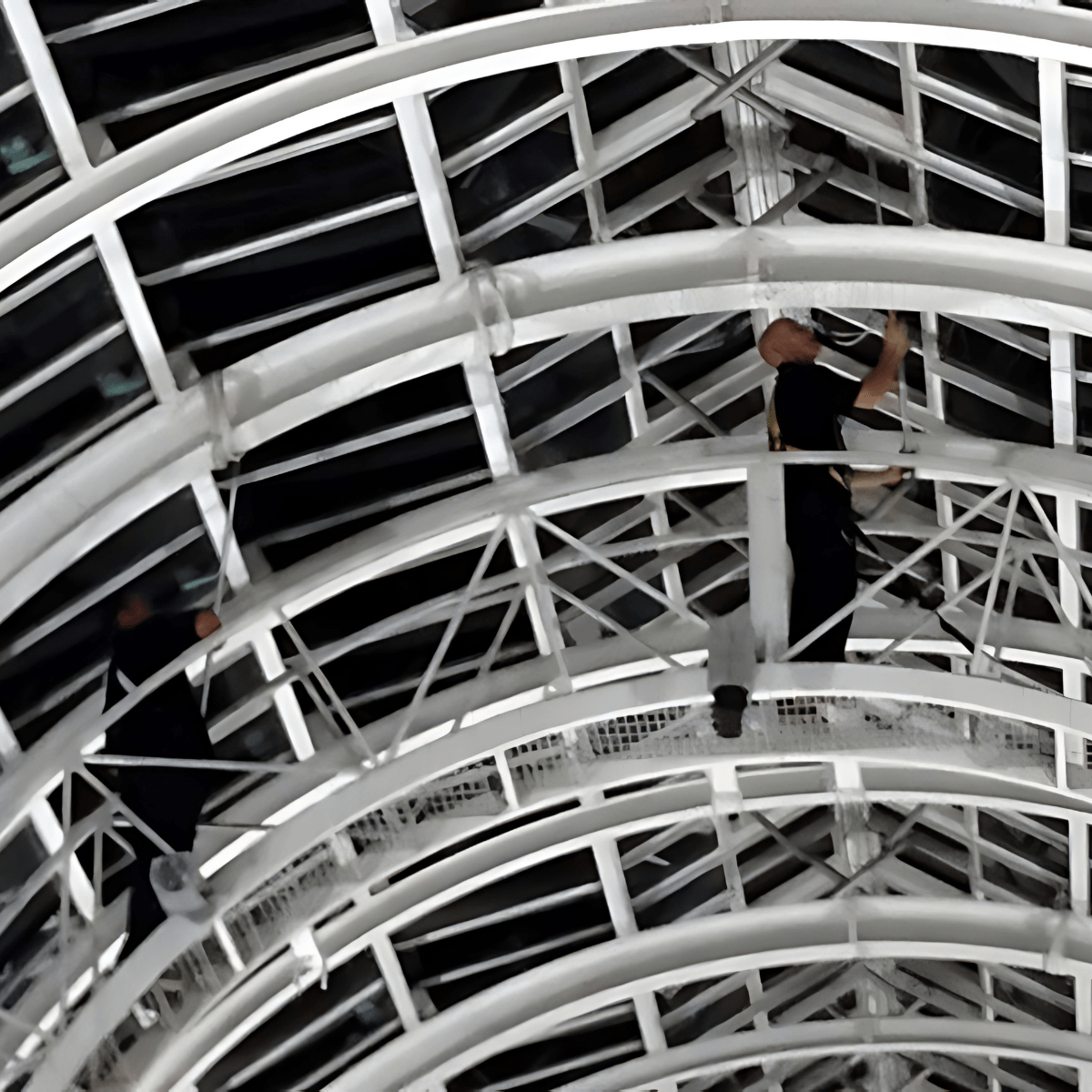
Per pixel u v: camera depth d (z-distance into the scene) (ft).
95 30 51.39
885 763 75.56
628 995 90.48
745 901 96.58
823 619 63.00
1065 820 87.15
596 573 77.56
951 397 70.74
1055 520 72.38
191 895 65.16
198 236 57.77
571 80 60.13
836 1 50.67
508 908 90.02
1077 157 56.59
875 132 62.23
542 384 68.85
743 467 63.57
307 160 57.31
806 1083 112.27
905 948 90.38
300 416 60.08
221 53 53.31
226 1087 88.74
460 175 60.29
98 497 59.31
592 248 61.87
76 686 65.46
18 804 63.41
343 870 76.23
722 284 61.00
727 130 65.82
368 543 67.56
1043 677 80.53
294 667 71.92
